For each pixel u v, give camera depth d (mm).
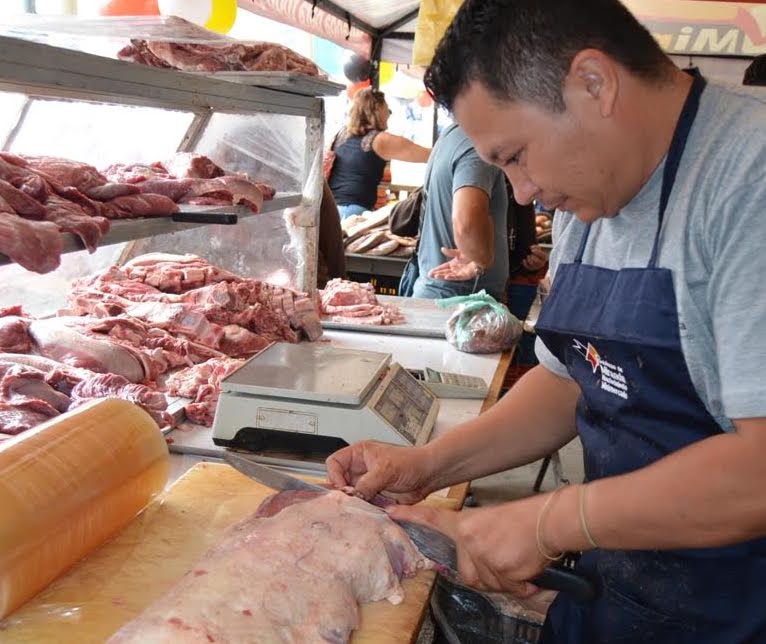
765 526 1190
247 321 3082
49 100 2801
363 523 1562
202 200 2514
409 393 2311
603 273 1490
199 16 3424
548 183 1311
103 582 1497
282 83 2820
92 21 2711
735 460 1175
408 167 9938
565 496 1351
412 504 1832
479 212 3807
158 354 2705
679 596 1517
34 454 1475
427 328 3510
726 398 1184
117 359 2527
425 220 4359
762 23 5465
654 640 1569
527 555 1381
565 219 1662
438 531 1543
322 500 1631
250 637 1225
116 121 3143
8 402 2117
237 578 1335
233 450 2143
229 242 3551
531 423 1836
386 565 1495
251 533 1502
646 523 1244
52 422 1604
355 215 6582
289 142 3361
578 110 1228
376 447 1816
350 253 6406
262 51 2932
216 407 2230
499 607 2098
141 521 1705
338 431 2070
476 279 4141
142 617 1237
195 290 3129
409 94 9617
